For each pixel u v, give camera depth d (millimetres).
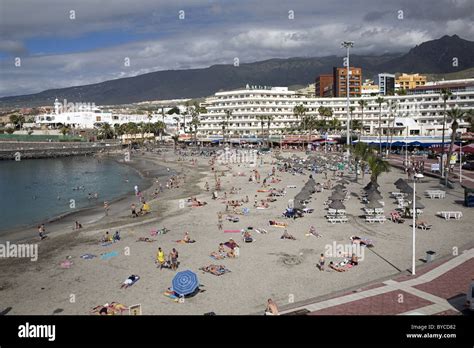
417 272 29484
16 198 78500
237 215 51906
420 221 45312
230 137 193750
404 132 155125
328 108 193125
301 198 51062
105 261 35625
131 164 144750
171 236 43094
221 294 27688
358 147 79562
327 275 30453
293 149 171000
